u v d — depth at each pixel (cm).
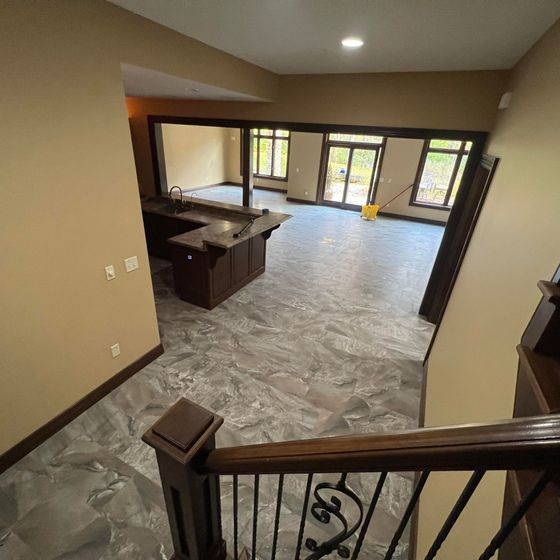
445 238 366
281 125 413
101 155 205
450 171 820
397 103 338
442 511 136
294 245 659
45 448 214
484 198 253
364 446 63
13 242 174
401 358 327
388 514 187
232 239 375
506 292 137
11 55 150
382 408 264
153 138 543
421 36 218
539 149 148
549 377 67
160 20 213
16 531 171
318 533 176
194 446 86
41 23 157
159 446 88
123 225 236
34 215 179
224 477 203
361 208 962
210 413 94
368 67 318
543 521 51
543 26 180
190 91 354
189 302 414
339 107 368
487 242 198
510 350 114
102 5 182
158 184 577
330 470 68
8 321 182
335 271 539
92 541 168
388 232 775
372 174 914
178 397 263
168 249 545
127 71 231
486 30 197
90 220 211
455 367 190
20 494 188
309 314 403
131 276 255
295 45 260
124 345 267
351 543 172
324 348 338
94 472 201
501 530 52
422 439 55
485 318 157
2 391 189
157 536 171
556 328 71
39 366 205
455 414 162
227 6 187
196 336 345
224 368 299
